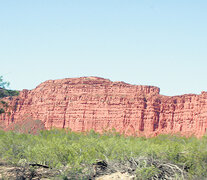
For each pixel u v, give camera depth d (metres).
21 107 194.25
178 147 24.17
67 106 184.12
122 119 164.88
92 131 93.38
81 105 178.75
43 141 39.53
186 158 22.53
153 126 158.88
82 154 26.12
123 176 20.75
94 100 177.50
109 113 170.38
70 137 74.75
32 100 198.75
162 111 162.75
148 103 165.25
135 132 157.25
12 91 46.62
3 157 27.80
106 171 22.14
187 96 160.25
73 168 22.03
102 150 28.22
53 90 195.12
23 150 30.47
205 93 151.88
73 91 190.50
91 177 21.36
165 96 171.00
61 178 21.02
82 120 175.38
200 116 146.62
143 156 23.72
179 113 158.38
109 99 174.62
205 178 21.25
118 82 194.50
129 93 178.88
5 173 21.98
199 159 22.20
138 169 20.75
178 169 21.05
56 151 25.64
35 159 26.05
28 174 21.84
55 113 184.62
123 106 168.25
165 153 23.94
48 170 23.02
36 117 188.62
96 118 172.50
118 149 27.50
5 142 31.89
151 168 20.33
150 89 179.75
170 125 158.00
